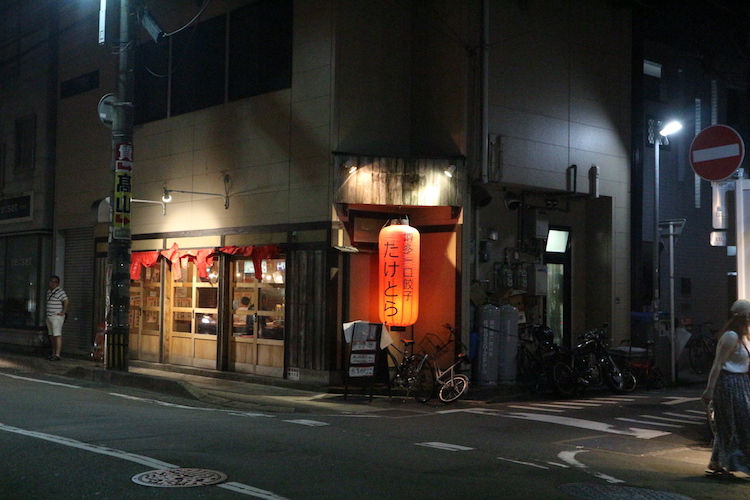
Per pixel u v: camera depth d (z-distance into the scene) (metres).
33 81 23.03
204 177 17.47
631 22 18.47
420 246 15.46
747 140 22.02
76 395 12.63
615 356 16.83
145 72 19.27
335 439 9.09
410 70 15.82
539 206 17.34
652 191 19.62
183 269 18.08
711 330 20.83
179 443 8.23
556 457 8.74
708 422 10.35
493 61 15.40
